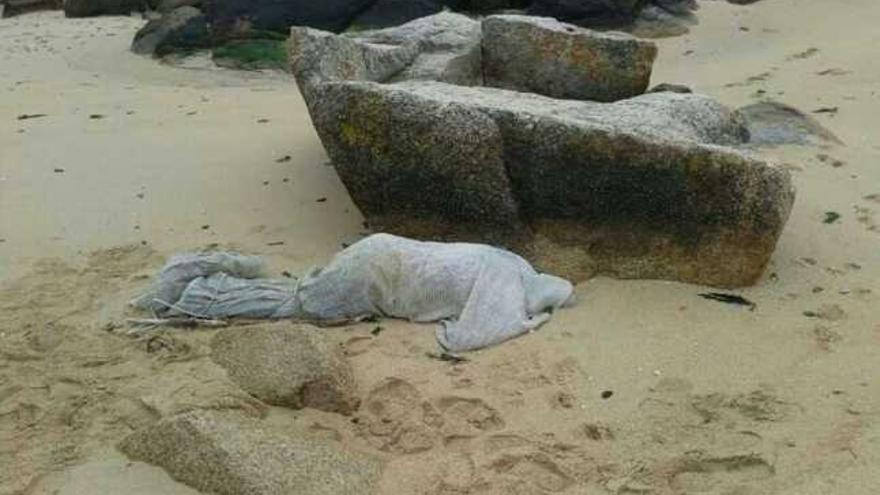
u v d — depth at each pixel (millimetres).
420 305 5078
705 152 5207
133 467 4258
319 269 5285
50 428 4477
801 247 5773
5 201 6562
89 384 4715
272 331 4785
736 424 4434
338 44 6766
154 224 6234
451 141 5480
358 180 5754
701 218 5289
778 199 5227
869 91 8539
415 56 7574
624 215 5391
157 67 10227
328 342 4703
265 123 7824
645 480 4164
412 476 4188
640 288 5352
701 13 11648
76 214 6363
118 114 8242
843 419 4453
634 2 11047
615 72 7387
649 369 4742
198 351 4906
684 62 10117
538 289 5188
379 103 5551
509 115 5430
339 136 5684
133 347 4969
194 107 8406
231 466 4094
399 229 5812
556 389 4621
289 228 6133
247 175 6797
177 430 4242
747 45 10594
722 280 5352
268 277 5492
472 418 4473
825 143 7250
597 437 4375
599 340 4926
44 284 5574
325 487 4062
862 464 4215
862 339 4945
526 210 5562
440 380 4664
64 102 8711
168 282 5281
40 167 7055
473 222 5645
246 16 10539
